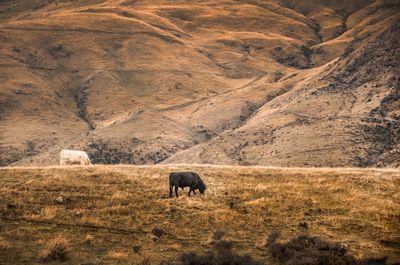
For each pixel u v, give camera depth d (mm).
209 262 74312
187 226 93625
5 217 91688
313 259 76625
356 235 93938
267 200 106688
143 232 90375
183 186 107688
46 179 114500
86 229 89875
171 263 72750
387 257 81500
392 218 101688
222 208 102125
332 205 107062
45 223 91000
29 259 76438
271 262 80438
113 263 76812
